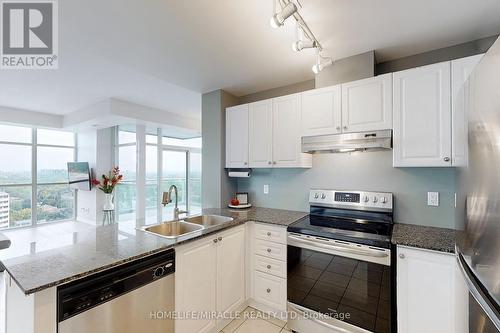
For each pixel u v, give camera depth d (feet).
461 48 6.26
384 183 7.09
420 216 6.57
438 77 5.52
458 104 4.35
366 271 5.42
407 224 6.70
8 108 14.37
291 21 5.36
